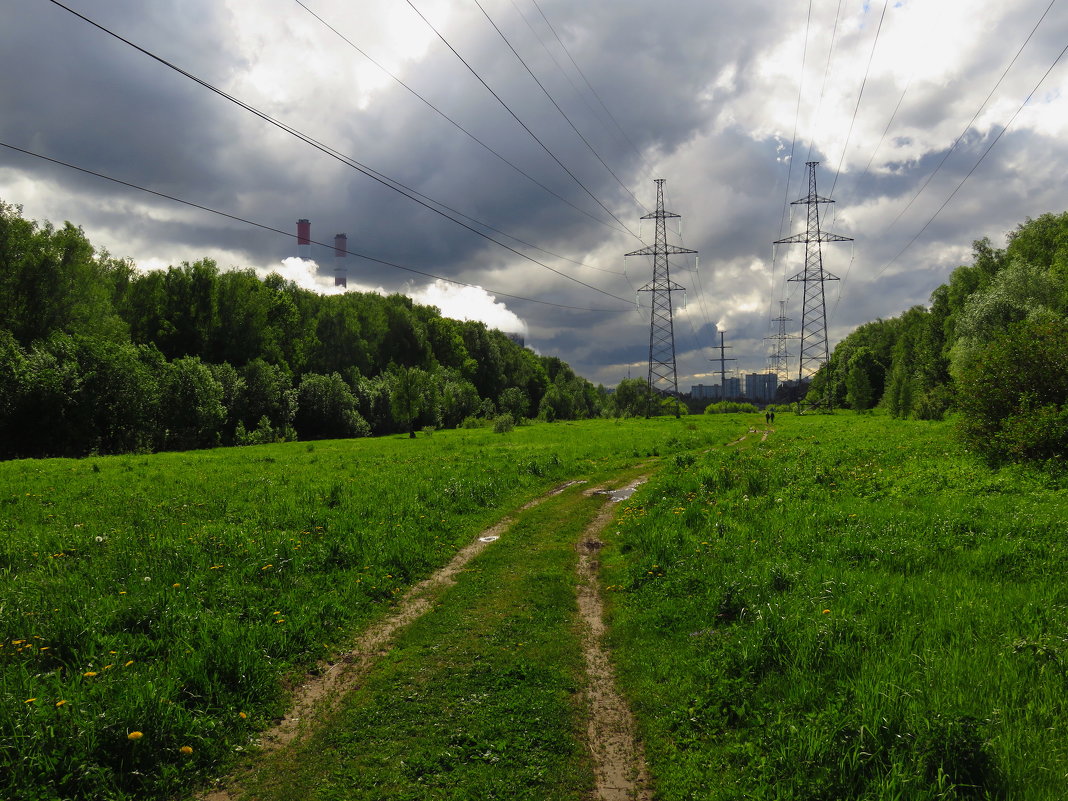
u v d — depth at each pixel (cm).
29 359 4488
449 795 469
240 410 6469
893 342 12012
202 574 879
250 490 1708
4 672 579
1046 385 1666
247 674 624
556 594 928
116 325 5684
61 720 496
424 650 735
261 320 7706
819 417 7594
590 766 504
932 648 579
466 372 12156
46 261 5147
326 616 803
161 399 5362
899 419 5772
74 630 665
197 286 7250
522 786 478
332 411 7638
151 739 495
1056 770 401
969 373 1845
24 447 4519
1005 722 454
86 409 4631
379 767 507
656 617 797
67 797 438
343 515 1294
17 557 977
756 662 597
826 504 1282
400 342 11131
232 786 486
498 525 1434
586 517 1518
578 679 657
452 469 2169
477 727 561
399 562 1038
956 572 809
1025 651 552
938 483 1415
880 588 751
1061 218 6141
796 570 846
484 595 930
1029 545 881
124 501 1548
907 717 448
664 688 616
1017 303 4369
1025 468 1454
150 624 703
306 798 470
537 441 4162
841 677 547
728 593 773
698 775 473
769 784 433
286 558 977
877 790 391
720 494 1517
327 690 643
